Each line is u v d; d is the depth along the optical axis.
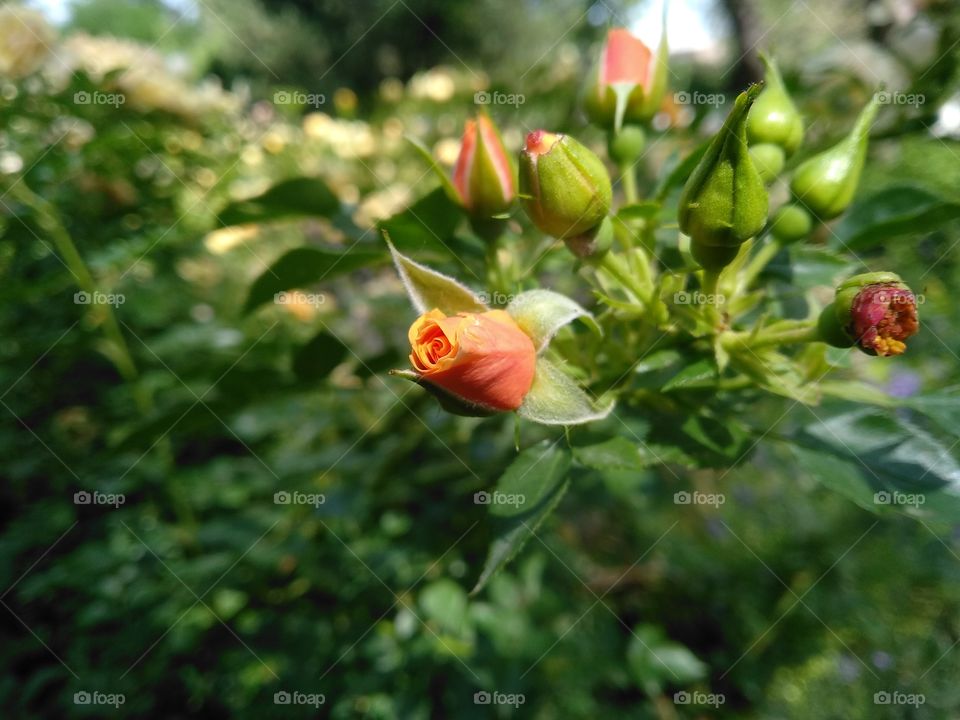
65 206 0.31
